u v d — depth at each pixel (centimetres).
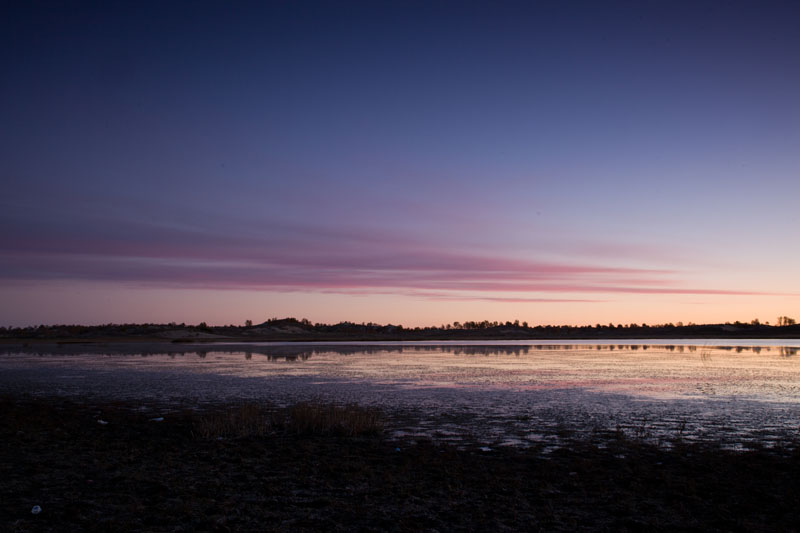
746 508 1118
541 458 1566
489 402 2716
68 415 2336
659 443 1769
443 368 4884
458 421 2188
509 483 1302
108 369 4797
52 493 1204
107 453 1609
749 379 3841
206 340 14688
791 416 2297
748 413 2377
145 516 1058
